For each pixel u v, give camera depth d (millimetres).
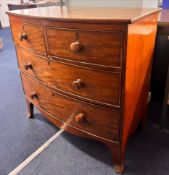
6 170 1237
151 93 1799
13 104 1928
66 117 1220
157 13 1138
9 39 4242
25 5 3383
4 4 5395
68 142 1423
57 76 1119
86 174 1177
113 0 1548
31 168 1242
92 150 1343
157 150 1314
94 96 1007
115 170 1181
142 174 1157
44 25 1019
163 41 1571
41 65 1189
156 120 1579
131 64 915
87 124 1123
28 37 1177
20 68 1475
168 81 1325
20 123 1651
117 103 954
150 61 1235
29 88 1462
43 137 1484
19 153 1354
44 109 1377
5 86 2285
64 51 999
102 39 846
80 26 876
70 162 1265
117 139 1059
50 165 1254
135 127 1301
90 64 933
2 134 1535
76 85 998
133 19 789
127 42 809
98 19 814
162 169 1184
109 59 871
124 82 891
